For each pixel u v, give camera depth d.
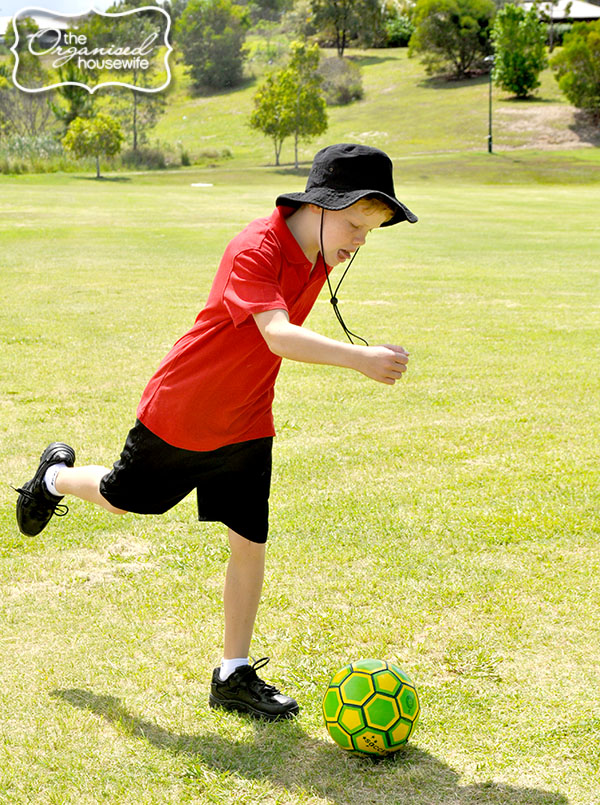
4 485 4.98
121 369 7.95
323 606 3.55
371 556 4.05
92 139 53.25
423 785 2.46
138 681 2.99
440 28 89.25
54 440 5.82
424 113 79.38
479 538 4.27
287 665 3.12
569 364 8.41
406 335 9.84
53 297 12.01
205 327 2.63
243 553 2.86
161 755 2.59
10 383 7.36
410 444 5.86
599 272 15.87
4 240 19.59
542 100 79.31
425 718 2.78
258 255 2.47
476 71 91.81
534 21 78.94
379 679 2.60
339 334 9.88
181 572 3.86
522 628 3.38
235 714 2.81
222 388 2.64
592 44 71.00
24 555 4.04
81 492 3.08
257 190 41.41
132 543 4.20
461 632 3.34
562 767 2.54
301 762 2.58
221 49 98.06
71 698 2.89
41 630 3.34
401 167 58.00
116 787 2.45
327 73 88.38
